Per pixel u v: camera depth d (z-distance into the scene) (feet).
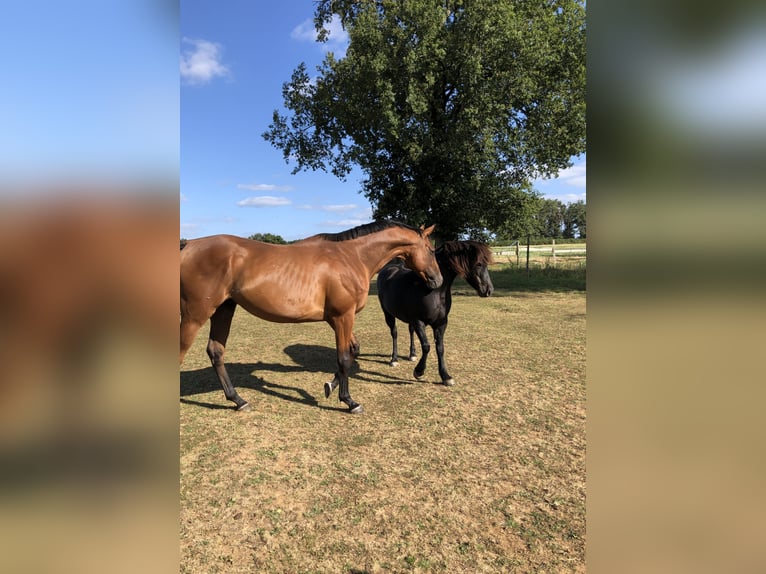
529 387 14.17
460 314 28.27
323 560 6.50
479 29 37.09
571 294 38.32
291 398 13.38
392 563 6.44
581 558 6.53
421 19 36.58
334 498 8.08
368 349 19.84
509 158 41.45
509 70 38.04
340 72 42.80
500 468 9.13
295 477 8.81
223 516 7.55
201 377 15.56
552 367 16.38
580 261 64.95
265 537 7.01
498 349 19.12
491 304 32.81
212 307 10.85
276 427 11.22
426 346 14.23
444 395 13.52
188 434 10.80
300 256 11.44
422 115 39.42
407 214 42.65
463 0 39.42
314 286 11.31
